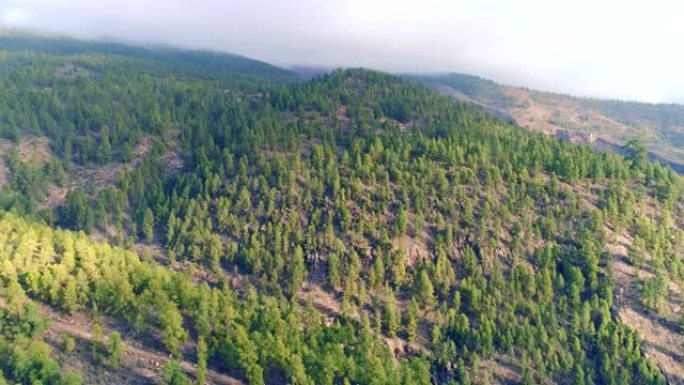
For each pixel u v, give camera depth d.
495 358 199.12
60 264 169.38
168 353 160.00
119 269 178.75
